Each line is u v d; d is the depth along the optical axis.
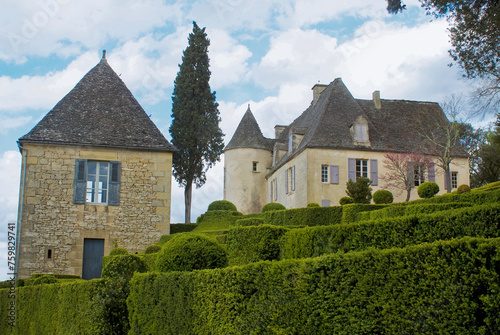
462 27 16.48
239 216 27.12
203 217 27.30
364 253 6.92
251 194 44.62
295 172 35.94
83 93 26.84
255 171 45.22
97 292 13.32
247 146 45.22
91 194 24.44
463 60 17.34
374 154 34.53
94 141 24.50
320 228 11.48
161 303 10.98
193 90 37.44
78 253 23.47
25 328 17.88
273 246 13.20
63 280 20.27
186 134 36.62
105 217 24.08
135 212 24.50
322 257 7.47
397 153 34.47
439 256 6.17
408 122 38.06
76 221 23.69
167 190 25.09
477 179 44.31
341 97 37.50
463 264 5.97
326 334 7.09
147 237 24.42
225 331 8.79
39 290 16.98
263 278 8.24
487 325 5.63
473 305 5.74
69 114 25.62
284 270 7.91
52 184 23.73
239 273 8.67
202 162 37.22
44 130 24.41
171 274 10.74
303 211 22.02
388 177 33.84
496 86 17.61
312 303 7.34
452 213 9.16
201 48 38.16
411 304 6.26
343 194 33.44
